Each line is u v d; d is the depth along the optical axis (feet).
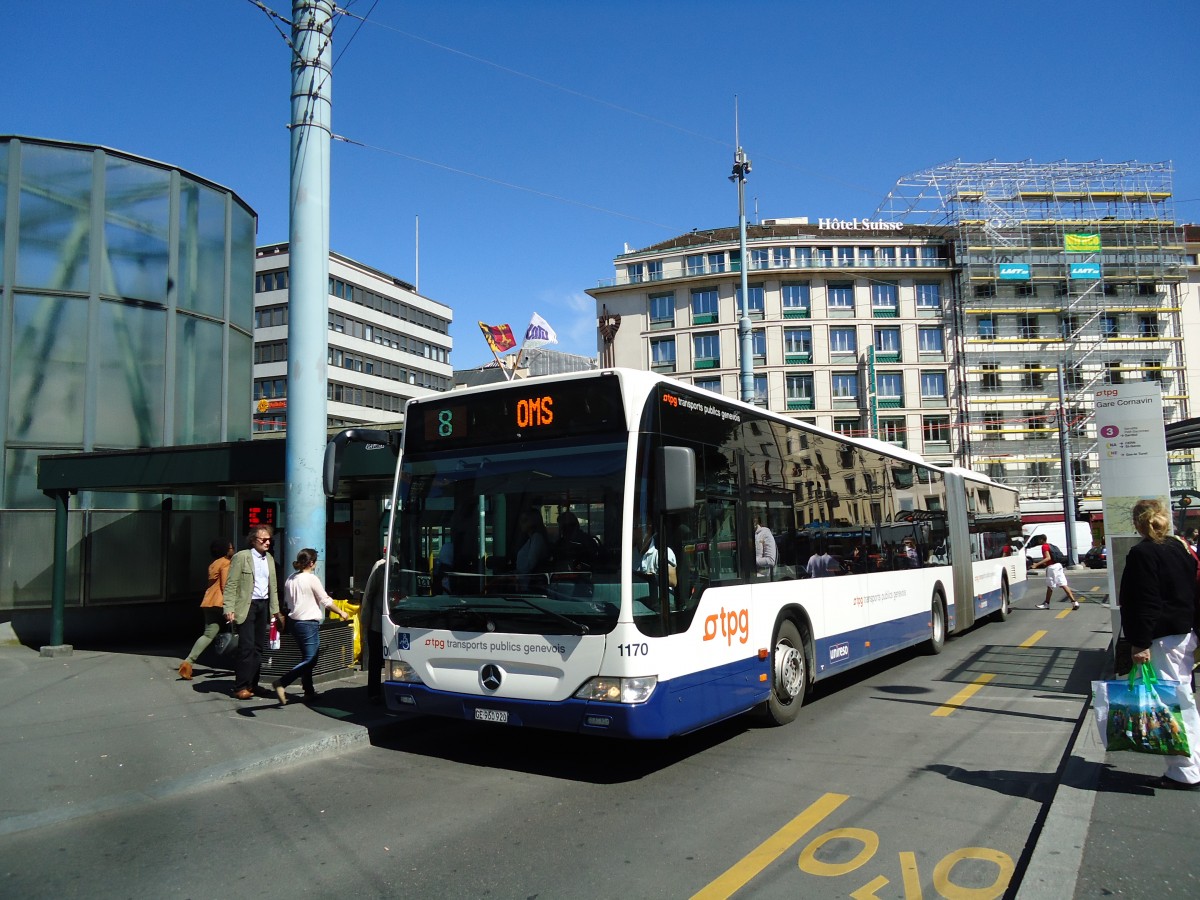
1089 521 180.96
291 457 34.09
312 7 35.58
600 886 14.99
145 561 50.60
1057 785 19.98
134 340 52.95
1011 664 40.29
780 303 195.52
